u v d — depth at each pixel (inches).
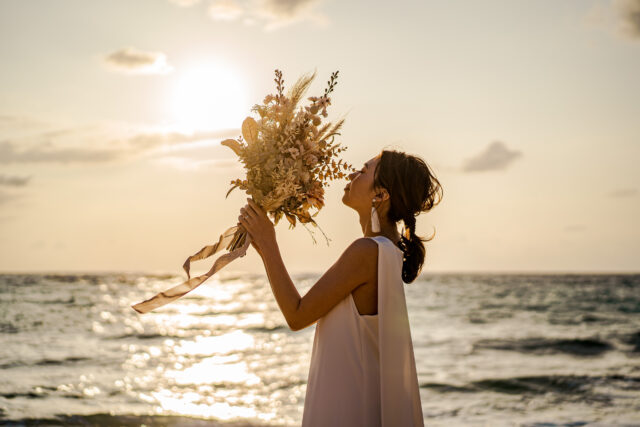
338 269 80.4
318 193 89.4
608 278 5374.0
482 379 504.4
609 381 488.7
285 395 444.5
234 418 350.9
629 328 981.2
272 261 82.7
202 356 683.4
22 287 2454.5
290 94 92.1
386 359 78.0
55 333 853.8
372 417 79.1
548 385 474.6
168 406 387.9
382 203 87.7
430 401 420.8
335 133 92.4
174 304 1876.2
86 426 317.1
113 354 661.3
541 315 1290.6
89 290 2252.7
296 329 80.7
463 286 3309.5
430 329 972.6
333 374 80.3
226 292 2883.9
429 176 90.9
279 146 88.2
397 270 81.4
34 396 400.5
